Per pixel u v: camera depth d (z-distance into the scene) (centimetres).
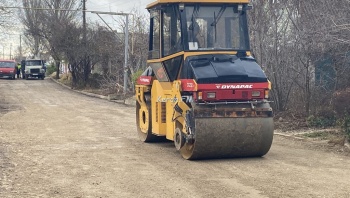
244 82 1138
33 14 5225
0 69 5447
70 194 861
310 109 1681
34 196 846
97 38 4066
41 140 1495
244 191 862
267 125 1144
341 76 1569
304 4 1608
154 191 876
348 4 1416
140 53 3519
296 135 1492
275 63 1744
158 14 1337
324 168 1049
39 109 2586
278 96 1766
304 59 1641
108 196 847
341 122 1407
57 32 4166
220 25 1238
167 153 1273
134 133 1681
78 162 1146
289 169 1041
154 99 1367
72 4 4978
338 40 1362
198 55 1195
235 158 1184
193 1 1227
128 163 1134
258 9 1767
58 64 5397
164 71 1286
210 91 1123
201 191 868
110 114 2356
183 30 1206
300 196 826
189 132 1135
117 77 3747
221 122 1115
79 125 1895
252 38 1767
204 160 1166
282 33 1739
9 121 2011
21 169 1066
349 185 898
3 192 869
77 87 4200
